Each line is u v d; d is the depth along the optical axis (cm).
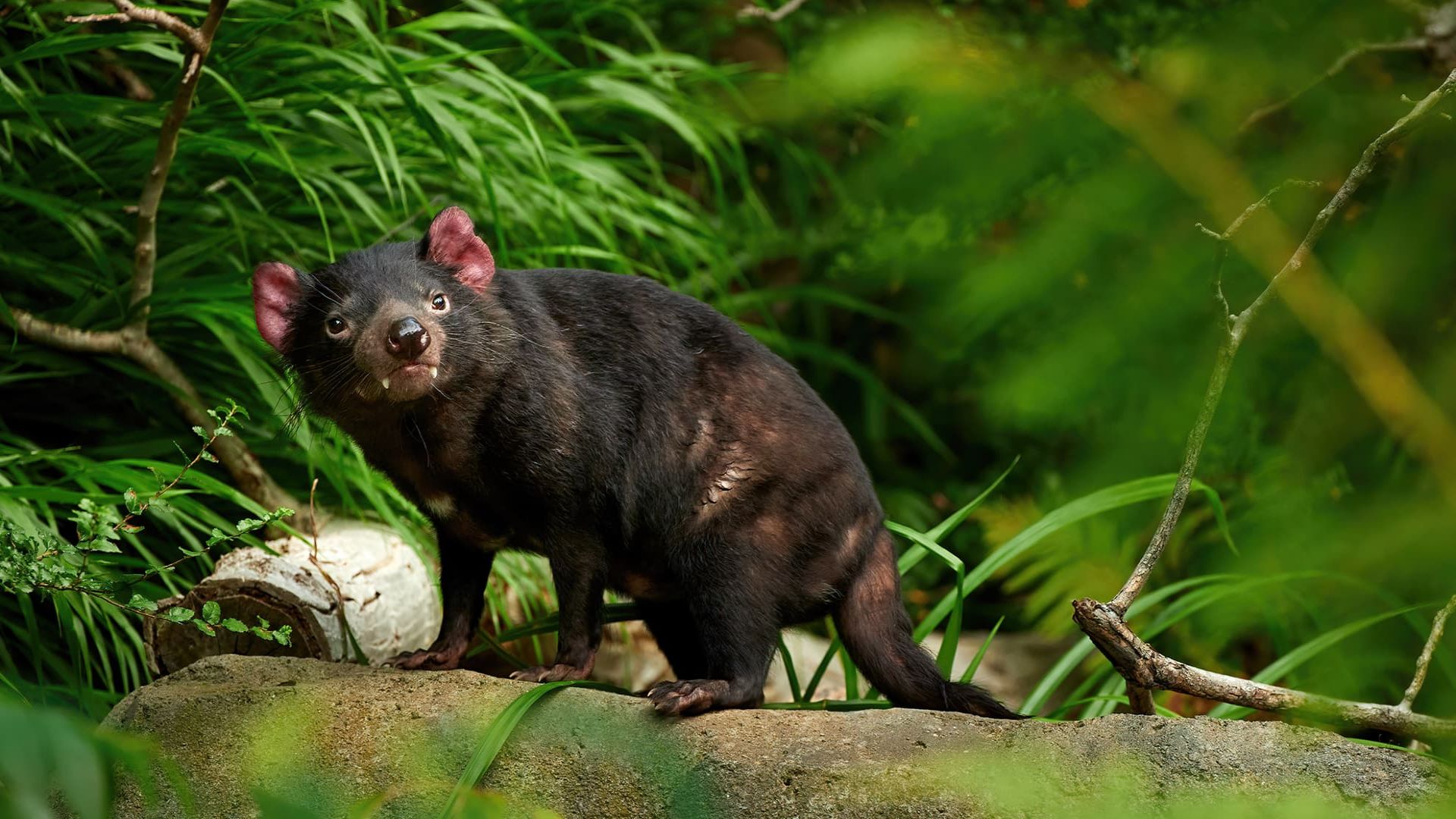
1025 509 642
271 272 542
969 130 260
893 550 555
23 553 491
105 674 618
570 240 796
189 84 615
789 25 959
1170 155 264
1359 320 295
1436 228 282
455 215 546
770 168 1087
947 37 256
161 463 631
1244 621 354
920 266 371
